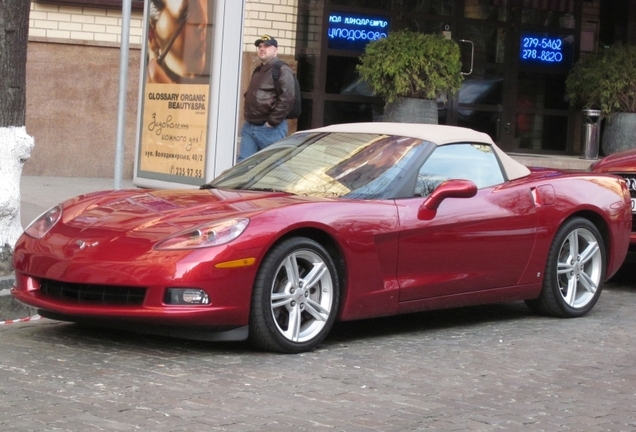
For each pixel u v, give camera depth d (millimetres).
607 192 9086
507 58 18578
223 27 11578
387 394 6199
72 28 16016
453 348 7562
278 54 16672
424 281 7723
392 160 7941
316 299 7238
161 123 12477
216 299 6695
